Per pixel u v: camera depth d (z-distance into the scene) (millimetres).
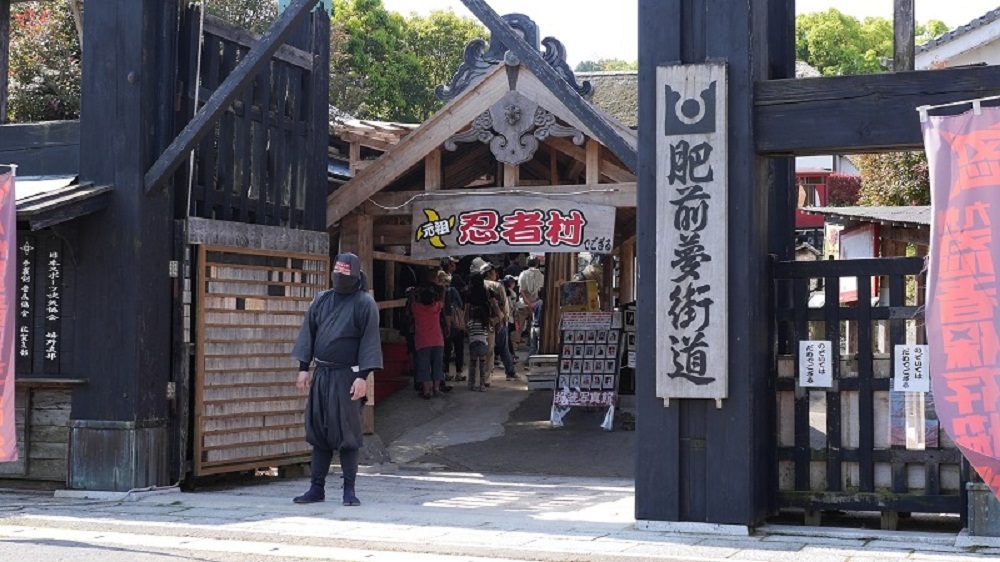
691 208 7566
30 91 15789
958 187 6809
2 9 10930
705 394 7512
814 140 7520
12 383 8344
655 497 7703
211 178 10633
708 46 7656
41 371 9844
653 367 7730
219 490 10188
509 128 12969
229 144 10844
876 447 7828
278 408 11016
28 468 9930
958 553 6891
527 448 13289
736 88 7586
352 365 8859
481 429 14328
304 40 12008
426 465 12648
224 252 10430
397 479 11203
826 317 7977
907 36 8336
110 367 9625
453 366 19234
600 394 14117
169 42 9992
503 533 7520
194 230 10102
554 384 15828
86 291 9711
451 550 6812
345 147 17953
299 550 6793
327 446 9031
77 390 9703
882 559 6609
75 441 9672
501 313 17234
